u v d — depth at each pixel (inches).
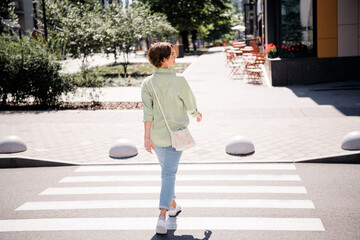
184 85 156.2
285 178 223.0
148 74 917.2
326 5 639.8
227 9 2217.0
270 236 153.7
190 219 172.1
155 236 157.1
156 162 263.1
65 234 161.3
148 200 197.2
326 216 170.7
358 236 151.5
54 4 828.6
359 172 229.6
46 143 319.0
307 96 520.4
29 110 477.1
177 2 2017.7
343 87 584.4
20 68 486.3
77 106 498.0
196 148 291.1
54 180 234.8
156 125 155.6
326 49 645.9
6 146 290.5
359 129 329.1
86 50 802.8
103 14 895.7
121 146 277.7
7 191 217.8
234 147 271.4
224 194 201.2
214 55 1617.9
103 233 161.2
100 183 225.8
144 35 882.8
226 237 154.2
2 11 1251.8
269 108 446.3
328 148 273.6
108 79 782.5
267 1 708.7
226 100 512.7
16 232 164.6
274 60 631.2
